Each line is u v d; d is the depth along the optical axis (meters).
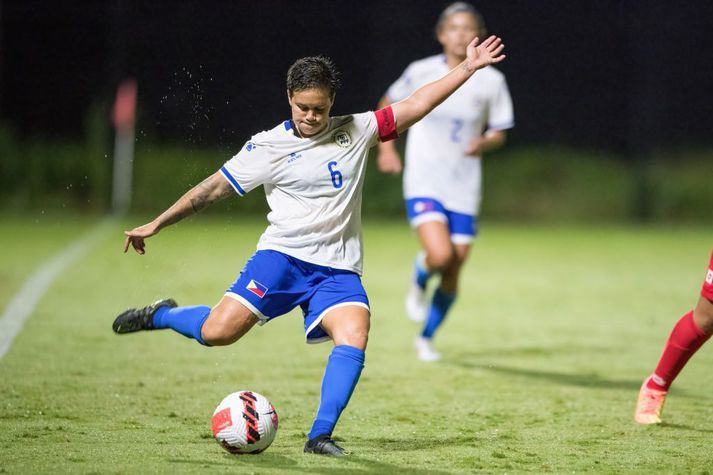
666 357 20.20
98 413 20.39
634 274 52.50
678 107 84.06
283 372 26.27
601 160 84.31
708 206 84.19
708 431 19.70
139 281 43.09
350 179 17.34
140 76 74.38
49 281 42.62
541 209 83.94
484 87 29.31
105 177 74.81
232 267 49.59
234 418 16.28
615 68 83.12
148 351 28.75
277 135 17.19
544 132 83.69
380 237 69.00
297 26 75.81
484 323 36.81
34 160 74.75
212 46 74.25
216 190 17.44
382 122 17.53
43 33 74.94
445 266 28.12
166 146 75.19
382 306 40.47
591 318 38.12
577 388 24.94
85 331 31.61
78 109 75.62
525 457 17.05
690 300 43.22
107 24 74.62
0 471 15.21
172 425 19.28
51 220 71.31
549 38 82.25
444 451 17.42
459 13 29.16
